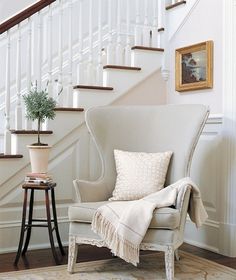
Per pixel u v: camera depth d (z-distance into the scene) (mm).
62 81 3811
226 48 3266
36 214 3420
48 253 3232
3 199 3295
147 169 2951
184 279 2646
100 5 3801
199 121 2967
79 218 2691
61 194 3510
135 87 3867
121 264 2953
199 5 3617
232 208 3201
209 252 3309
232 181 3203
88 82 3719
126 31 4051
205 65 3512
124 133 3232
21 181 3346
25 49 4438
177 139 3043
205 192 3451
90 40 3717
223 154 3271
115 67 3723
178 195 2629
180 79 3803
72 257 2742
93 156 3650
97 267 2881
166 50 3984
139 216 2547
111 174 3146
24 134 3299
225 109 3262
